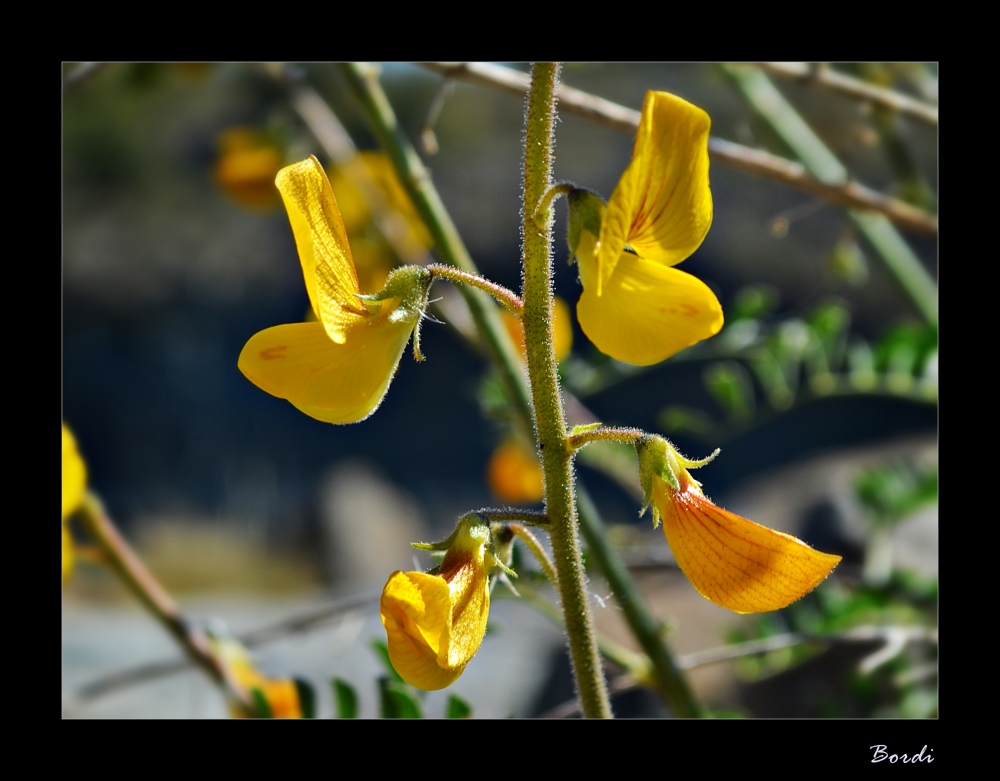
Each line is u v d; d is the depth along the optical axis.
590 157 0.89
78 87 0.26
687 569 0.17
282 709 0.22
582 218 0.17
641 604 0.21
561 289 0.76
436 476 1.13
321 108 0.28
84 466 0.22
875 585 0.25
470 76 0.22
